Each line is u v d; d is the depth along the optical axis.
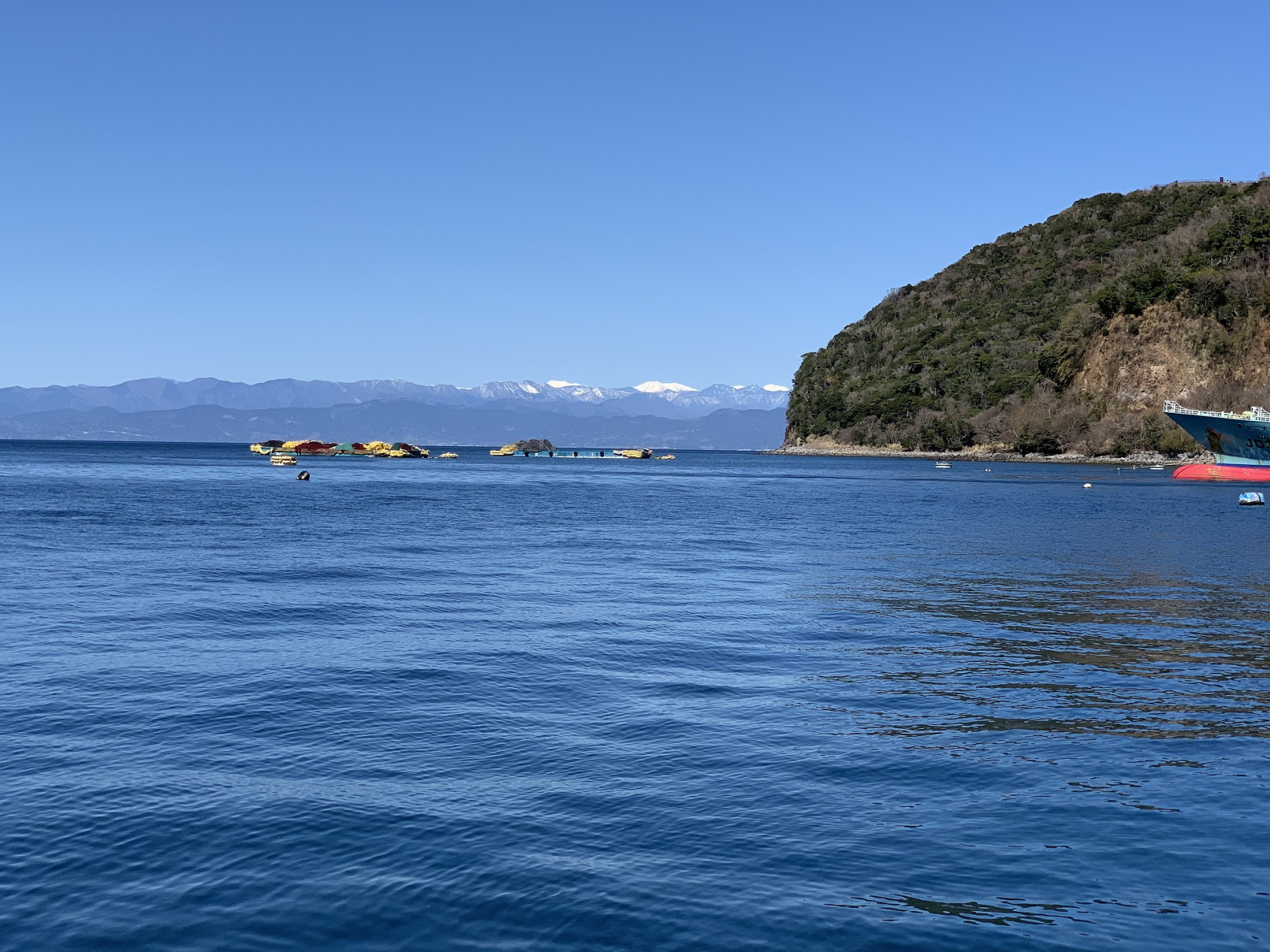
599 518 62.41
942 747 13.35
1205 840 10.19
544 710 15.30
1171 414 136.88
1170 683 17.41
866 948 8.05
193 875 9.27
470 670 18.09
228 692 16.28
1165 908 8.75
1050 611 25.84
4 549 39.69
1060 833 10.36
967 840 10.17
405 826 10.41
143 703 15.51
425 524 56.16
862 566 36.44
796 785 11.77
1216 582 32.31
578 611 25.45
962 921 8.50
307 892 8.95
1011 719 14.85
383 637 21.41
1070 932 8.32
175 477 122.44
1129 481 132.62
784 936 8.23
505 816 10.73
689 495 95.94
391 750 13.11
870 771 12.33
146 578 31.28
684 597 28.05
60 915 8.52
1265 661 19.39
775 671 18.23
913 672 18.17
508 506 74.94
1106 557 40.16
